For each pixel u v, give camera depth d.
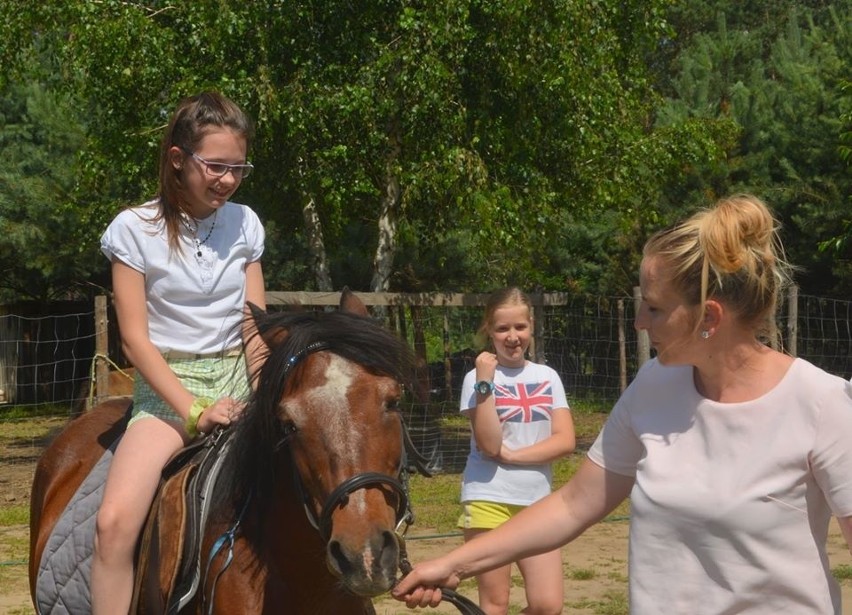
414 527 9.76
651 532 2.50
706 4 33.06
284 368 3.01
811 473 2.36
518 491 4.96
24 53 16.17
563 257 20.31
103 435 4.30
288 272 19.86
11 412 19.00
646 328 2.49
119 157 14.12
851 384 2.39
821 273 17.77
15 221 19.14
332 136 13.12
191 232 3.62
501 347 5.15
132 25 12.81
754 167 18.89
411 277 18.38
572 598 7.30
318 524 2.85
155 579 3.33
